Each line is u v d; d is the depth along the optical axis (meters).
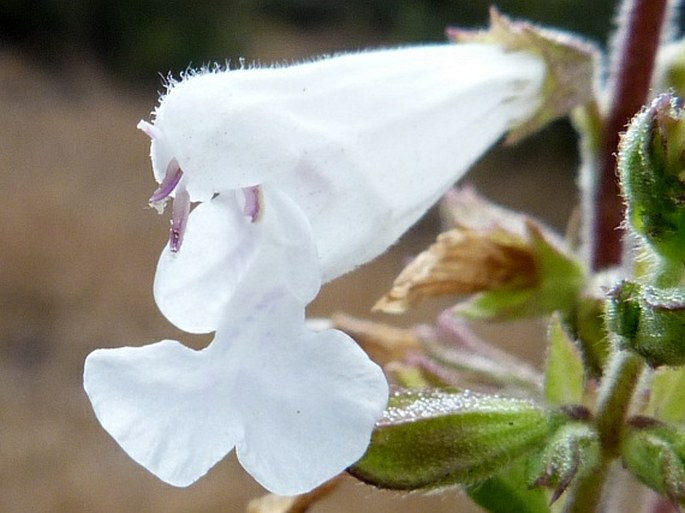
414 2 0.40
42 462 0.22
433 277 0.05
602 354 0.05
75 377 0.24
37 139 0.34
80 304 0.27
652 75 0.05
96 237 0.29
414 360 0.06
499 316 0.05
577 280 0.05
